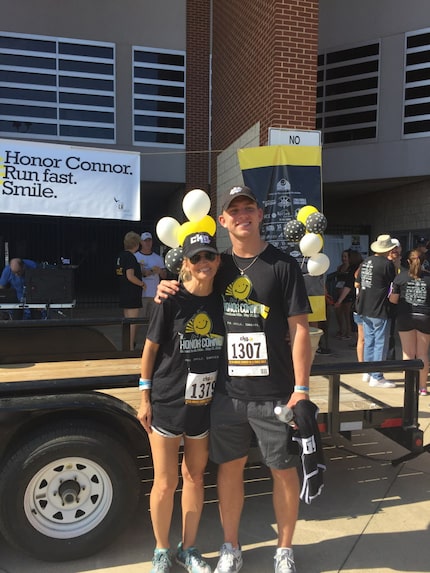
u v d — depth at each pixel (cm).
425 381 546
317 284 620
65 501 253
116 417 260
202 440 239
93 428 254
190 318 227
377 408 334
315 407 220
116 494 257
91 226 1517
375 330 556
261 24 730
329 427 320
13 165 576
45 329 442
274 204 650
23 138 1303
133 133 1367
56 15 1294
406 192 1271
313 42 691
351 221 1501
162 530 242
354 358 728
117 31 1330
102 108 1341
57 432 248
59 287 724
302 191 652
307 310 222
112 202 620
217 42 982
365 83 1209
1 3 1259
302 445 213
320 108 1266
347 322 898
